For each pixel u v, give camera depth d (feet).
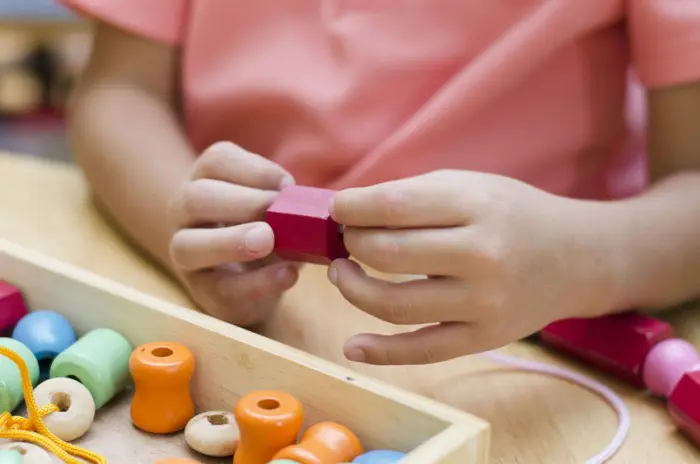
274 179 2.00
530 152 2.45
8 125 6.43
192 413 1.81
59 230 2.48
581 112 2.44
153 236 2.29
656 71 2.25
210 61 2.65
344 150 2.49
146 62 2.60
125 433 1.80
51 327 1.90
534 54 2.38
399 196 1.80
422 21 2.48
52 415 1.76
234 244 1.91
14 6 5.82
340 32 2.53
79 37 6.58
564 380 1.98
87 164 2.51
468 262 1.80
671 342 1.94
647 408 1.91
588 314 1.97
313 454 1.61
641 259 2.00
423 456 1.55
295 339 2.06
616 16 2.35
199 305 2.12
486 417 1.87
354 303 1.84
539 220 1.88
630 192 2.56
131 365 1.79
